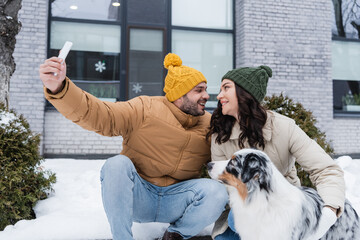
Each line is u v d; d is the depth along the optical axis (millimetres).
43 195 3395
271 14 7324
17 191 2803
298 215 1759
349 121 7777
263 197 1738
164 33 7383
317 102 7512
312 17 7535
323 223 1801
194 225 2043
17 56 6246
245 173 1767
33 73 6309
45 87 1751
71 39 7016
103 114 1954
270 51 7309
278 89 7324
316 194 1981
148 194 2154
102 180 1992
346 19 8281
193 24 7602
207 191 1969
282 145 2064
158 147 2146
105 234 2480
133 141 2154
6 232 2543
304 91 7453
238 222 1875
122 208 1912
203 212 1980
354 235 2117
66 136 6547
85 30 7082
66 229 2492
